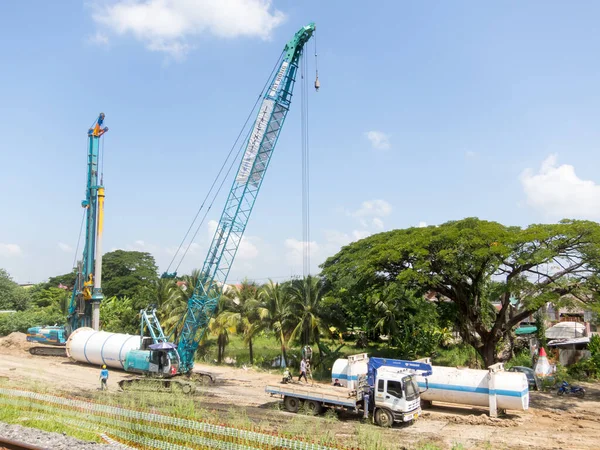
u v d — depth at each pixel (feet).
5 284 313.53
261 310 149.38
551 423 75.56
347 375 89.25
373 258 113.29
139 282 276.62
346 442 57.67
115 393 89.61
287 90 135.44
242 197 131.44
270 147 133.90
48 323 205.36
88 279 147.02
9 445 48.93
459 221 115.44
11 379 104.27
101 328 194.29
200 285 128.47
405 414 71.36
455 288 114.11
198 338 126.72
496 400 77.82
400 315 169.89
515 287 102.22
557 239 98.53
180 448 50.34
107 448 49.37
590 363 123.54
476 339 118.62
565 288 99.86
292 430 57.21
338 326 150.92
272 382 113.19
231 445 50.19
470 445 63.46
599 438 67.21
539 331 140.56
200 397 92.27
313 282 145.79
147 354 112.88
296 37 135.03
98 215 147.64
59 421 60.70
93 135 149.89
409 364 80.07
